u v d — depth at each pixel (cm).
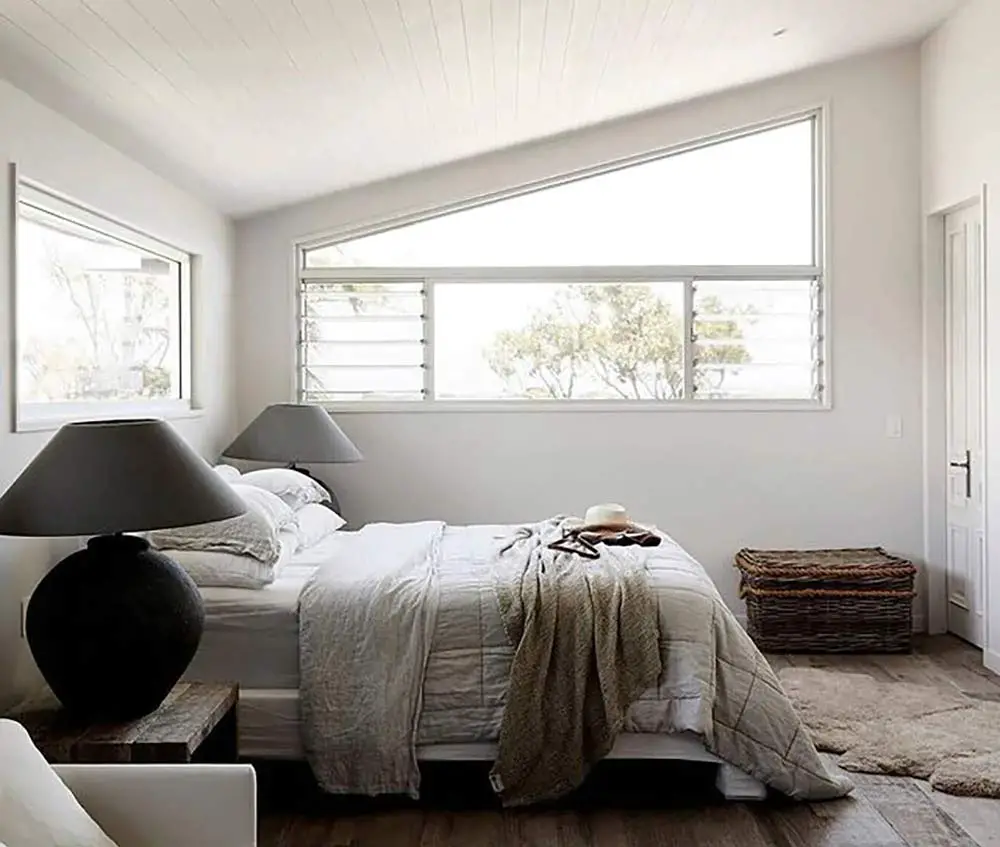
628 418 574
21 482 261
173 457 270
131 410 441
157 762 250
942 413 562
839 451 572
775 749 321
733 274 578
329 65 371
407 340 585
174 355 512
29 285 358
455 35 373
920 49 559
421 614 330
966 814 314
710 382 582
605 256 582
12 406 329
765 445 574
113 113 371
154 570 272
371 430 576
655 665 321
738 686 324
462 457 575
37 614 264
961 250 537
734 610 573
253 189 520
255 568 351
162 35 312
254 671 341
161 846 183
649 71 478
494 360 585
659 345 582
